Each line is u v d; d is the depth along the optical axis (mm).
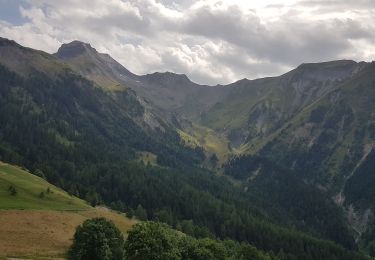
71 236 118438
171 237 109188
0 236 106188
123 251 107812
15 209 130125
